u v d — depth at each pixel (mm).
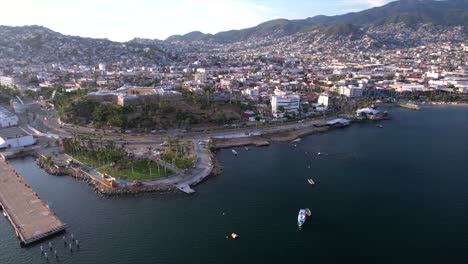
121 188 190250
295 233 154000
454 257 137625
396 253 140500
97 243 145250
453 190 196875
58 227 152500
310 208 176250
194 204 178250
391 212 172375
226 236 151375
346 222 163375
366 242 147750
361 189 198750
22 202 175000
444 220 164375
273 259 137125
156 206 175625
